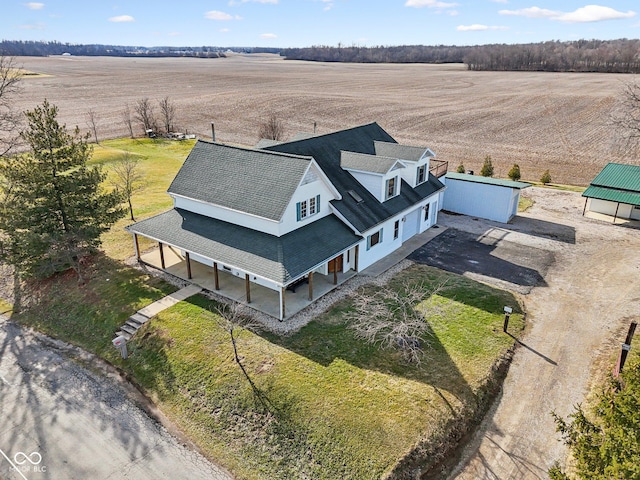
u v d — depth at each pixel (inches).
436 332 729.0
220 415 589.9
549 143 2261.3
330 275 911.0
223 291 842.8
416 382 620.1
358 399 589.6
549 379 640.4
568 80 4539.9
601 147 2149.4
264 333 720.3
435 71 6663.4
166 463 534.3
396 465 511.5
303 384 613.9
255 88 4411.9
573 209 1331.2
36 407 622.2
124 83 4805.6
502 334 729.0
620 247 1055.0
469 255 1019.3
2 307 867.4
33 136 840.9
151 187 1507.1
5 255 901.8
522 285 882.8
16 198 872.3
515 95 3656.5
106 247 1031.6
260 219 820.6
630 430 370.6
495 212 1240.8
